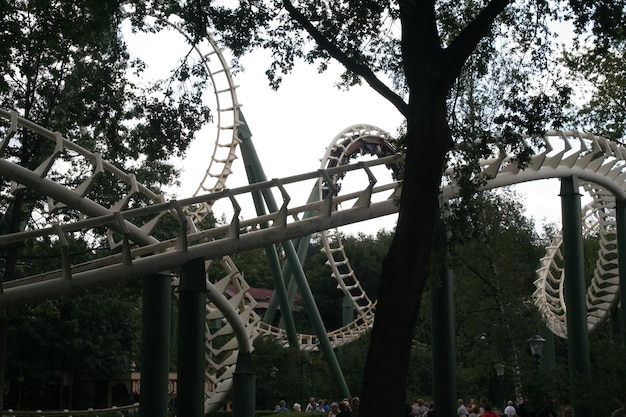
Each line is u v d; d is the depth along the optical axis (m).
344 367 56.41
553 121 20.72
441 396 26.27
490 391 55.69
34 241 29.59
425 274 17.05
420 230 17.00
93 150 29.70
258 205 45.72
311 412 37.81
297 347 51.75
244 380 32.00
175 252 22.09
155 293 23.33
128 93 23.70
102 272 20.81
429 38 17.89
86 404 64.69
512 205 46.91
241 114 46.19
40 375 56.94
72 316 56.09
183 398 22.03
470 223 21.89
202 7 20.27
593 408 26.58
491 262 41.19
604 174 34.81
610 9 17.98
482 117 26.55
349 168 24.81
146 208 21.64
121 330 60.12
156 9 21.11
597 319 50.31
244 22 20.14
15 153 28.44
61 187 22.38
